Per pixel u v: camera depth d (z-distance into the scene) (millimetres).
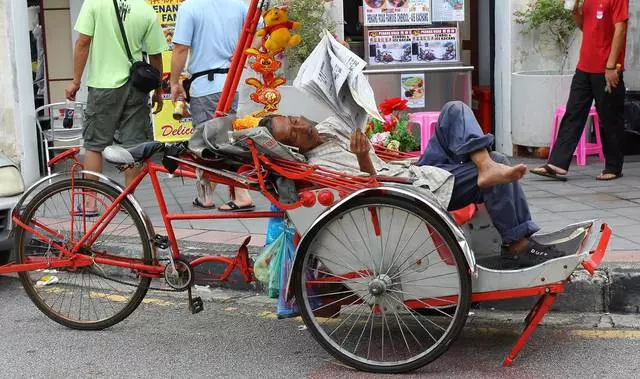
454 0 10234
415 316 5234
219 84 8148
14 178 6883
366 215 4934
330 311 5121
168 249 5574
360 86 4855
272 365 5195
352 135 4848
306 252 5004
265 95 5590
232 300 6461
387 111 7117
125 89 8211
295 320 5973
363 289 5016
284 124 5145
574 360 5109
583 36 8867
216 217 5383
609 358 5125
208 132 5207
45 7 11320
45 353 5477
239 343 5578
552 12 9906
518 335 5543
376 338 5492
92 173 5770
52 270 5902
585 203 8070
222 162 5227
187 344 5586
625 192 8453
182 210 8367
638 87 10477
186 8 8047
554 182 9031
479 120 10984
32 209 5867
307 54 9828
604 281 5910
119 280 5887
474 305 5980
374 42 10219
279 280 5219
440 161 5387
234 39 8164
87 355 5430
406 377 4938
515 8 10188
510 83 10367
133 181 5668
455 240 4805
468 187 5223
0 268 5852
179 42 8062
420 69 10172
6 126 9953
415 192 4867
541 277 4875
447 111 5289
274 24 5547
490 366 5051
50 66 11414
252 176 5168
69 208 5867
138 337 5738
